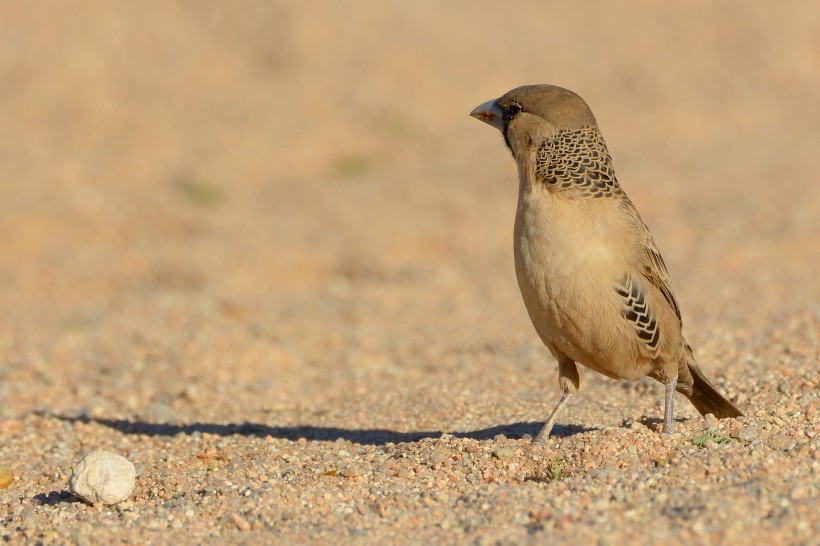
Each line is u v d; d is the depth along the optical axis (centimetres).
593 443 1080
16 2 4612
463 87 4369
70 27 4462
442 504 992
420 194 3325
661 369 1134
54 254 2831
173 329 2105
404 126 4034
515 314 2158
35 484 1201
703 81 4478
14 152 3534
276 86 4272
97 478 1062
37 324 2197
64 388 1712
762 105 4216
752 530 844
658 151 3709
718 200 3006
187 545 938
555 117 1094
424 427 1366
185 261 2736
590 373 1557
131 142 3700
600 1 5294
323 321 2202
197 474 1166
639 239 1087
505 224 2973
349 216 3125
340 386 1711
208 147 3731
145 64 4300
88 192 3284
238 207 3281
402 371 1788
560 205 1063
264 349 1944
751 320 1784
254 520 989
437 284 2488
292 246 2852
